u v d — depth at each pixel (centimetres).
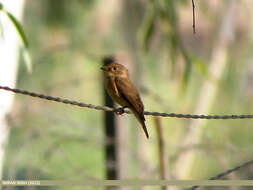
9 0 1634
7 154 1491
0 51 1608
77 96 2580
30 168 1264
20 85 1898
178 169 1923
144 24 1630
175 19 1614
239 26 2795
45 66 2361
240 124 2248
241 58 2700
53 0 2616
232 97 2462
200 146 1322
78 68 2611
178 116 910
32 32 2861
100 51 2806
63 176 1313
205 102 2550
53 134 1366
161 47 2120
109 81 1077
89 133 1468
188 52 1611
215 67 2630
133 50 2314
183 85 1600
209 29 3000
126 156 1493
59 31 2747
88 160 1802
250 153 1400
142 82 2005
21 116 1481
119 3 2728
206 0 2230
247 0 2723
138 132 1947
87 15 2755
